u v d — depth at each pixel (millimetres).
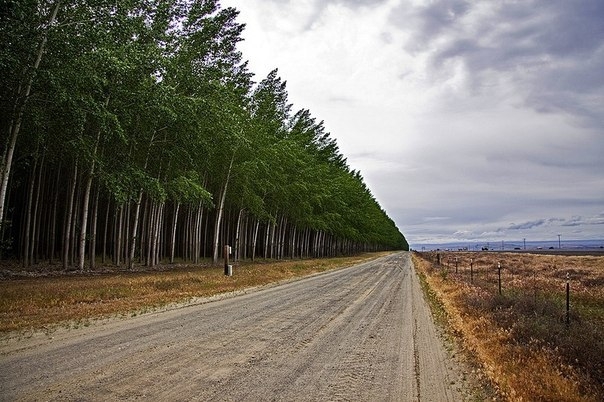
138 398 5379
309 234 72500
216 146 30109
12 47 16109
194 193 27250
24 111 17062
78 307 12016
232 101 31000
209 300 14953
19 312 10977
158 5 23609
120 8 19000
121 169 23844
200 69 27750
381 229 111125
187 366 6824
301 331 9922
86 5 18531
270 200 45438
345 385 6215
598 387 6363
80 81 17547
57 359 6953
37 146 21812
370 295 17391
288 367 7004
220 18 28000
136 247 35312
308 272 30188
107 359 7035
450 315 12617
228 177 34688
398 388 6176
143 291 15781
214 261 35031
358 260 54969
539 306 12406
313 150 57375
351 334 9766
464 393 6059
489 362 7480
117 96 21969
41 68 17609
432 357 7977
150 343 8250
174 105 24078
